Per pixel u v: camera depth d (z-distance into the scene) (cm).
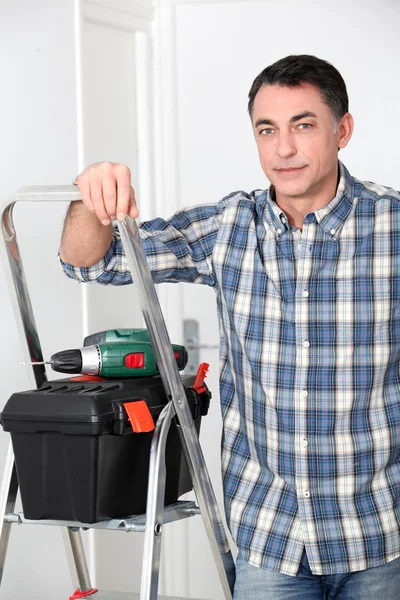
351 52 314
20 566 248
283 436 188
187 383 197
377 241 189
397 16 309
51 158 263
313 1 315
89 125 288
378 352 188
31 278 255
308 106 180
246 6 320
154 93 324
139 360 180
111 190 158
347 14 313
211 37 324
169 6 323
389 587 189
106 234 179
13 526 244
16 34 249
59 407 162
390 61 311
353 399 186
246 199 198
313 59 183
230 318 196
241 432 199
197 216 199
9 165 245
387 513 189
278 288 190
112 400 164
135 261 165
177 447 188
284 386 188
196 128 327
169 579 327
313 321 188
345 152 317
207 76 325
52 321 264
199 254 197
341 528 186
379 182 315
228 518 196
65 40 270
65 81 270
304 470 187
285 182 183
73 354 176
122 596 201
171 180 327
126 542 303
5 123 243
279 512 189
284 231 189
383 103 312
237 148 324
